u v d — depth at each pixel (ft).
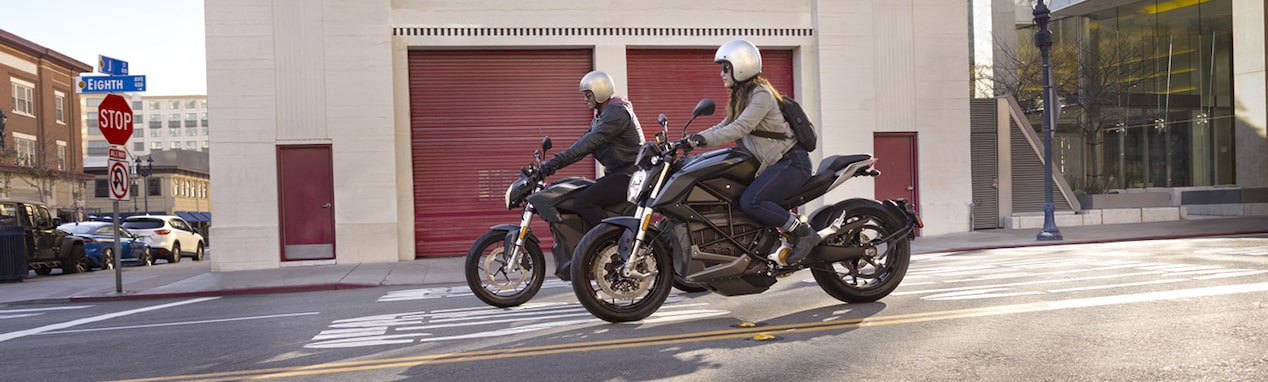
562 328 19.45
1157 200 66.85
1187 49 89.81
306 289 39.37
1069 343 15.28
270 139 51.44
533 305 24.81
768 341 16.61
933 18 57.88
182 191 285.23
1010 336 16.15
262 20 51.29
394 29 52.85
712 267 19.35
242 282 42.50
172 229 85.05
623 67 54.34
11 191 160.76
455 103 53.88
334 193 51.78
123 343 21.13
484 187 54.08
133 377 16.14
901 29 57.36
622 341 17.21
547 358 15.83
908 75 57.47
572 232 23.66
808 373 13.74
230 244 51.24
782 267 19.94
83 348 20.58
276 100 51.47
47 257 60.85
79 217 157.07
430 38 53.01
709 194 19.63
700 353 15.66
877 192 57.41
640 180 19.21
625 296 19.56
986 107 62.18
